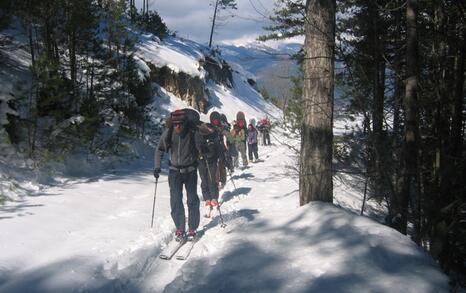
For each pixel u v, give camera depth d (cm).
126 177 1005
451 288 365
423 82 802
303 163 593
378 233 449
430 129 813
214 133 713
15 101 937
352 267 377
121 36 1445
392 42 806
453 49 762
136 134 1481
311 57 582
